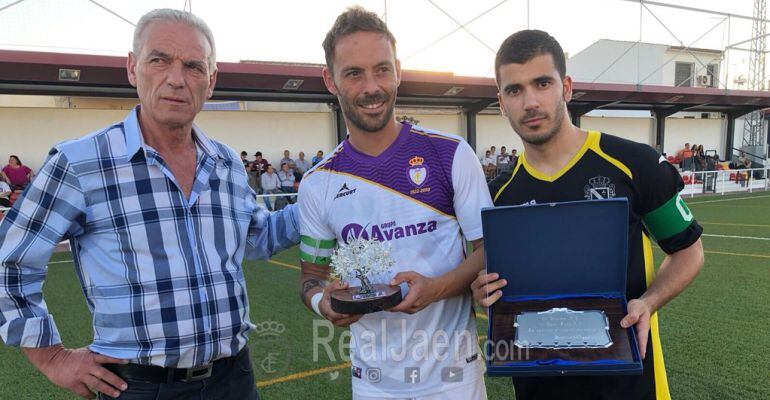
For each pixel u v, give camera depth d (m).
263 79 11.90
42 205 1.49
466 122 16.89
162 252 1.58
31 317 1.50
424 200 1.66
